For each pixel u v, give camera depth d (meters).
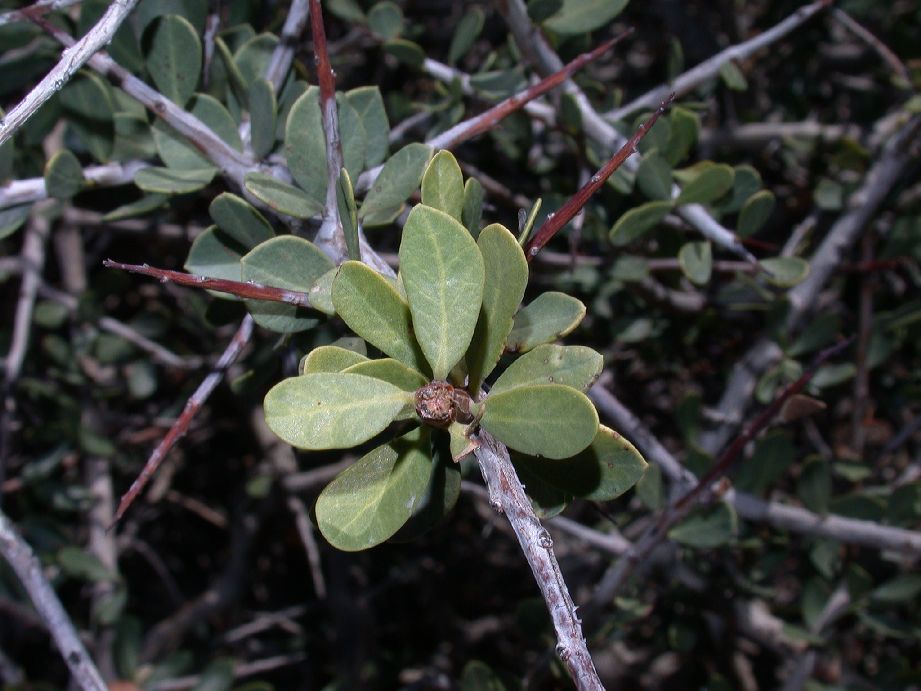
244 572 0.42
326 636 0.44
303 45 0.30
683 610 0.34
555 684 0.34
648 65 0.44
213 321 0.21
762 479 0.29
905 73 0.33
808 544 0.34
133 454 0.40
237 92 0.22
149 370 0.37
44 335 0.38
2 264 0.35
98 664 0.36
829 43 0.43
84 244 0.42
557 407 0.13
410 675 0.41
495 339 0.14
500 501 0.13
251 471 0.42
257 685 0.33
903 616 0.36
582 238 0.33
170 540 0.48
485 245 0.14
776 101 0.42
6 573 0.35
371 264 0.16
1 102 0.35
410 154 0.18
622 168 0.25
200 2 0.22
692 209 0.24
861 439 0.35
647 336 0.34
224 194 0.18
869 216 0.33
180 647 0.44
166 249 0.39
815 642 0.30
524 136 0.29
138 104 0.23
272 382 0.32
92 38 0.16
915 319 0.34
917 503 0.29
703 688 0.38
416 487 0.15
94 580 0.36
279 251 0.17
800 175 0.40
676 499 0.27
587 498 0.15
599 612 0.26
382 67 0.41
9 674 0.38
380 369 0.14
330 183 0.17
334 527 0.14
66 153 0.21
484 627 0.43
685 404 0.29
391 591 0.46
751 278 0.33
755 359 0.33
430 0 0.41
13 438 0.40
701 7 0.44
